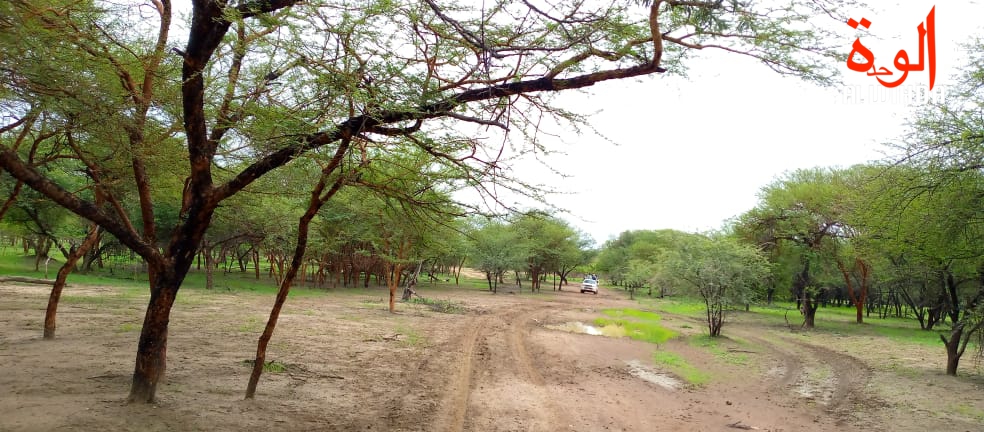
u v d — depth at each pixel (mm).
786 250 24203
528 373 10938
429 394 8445
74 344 9711
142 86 7391
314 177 7086
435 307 25703
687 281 19250
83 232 25859
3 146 4543
